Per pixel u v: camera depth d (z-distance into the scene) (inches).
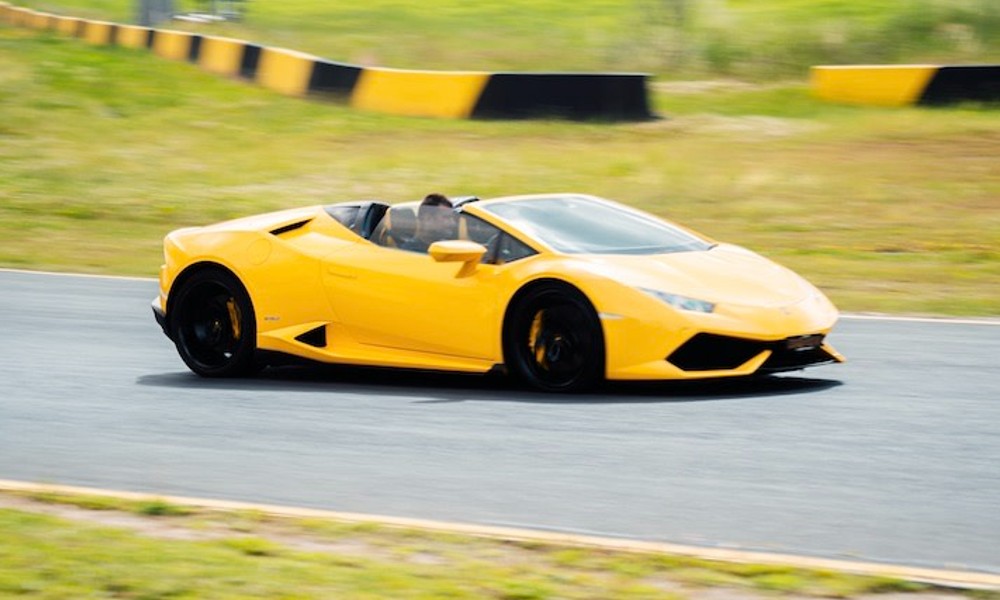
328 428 607.5
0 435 609.3
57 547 409.7
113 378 759.1
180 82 2282.2
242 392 709.9
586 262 660.7
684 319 630.5
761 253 1242.0
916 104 1946.4
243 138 1889.8
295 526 441.1
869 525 436.5
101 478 527.8
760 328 636.1
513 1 3346.5
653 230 730.2
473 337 676.7
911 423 589.0
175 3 3166.8
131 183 1649.9
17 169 1724.9
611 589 363.9
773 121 1883.6
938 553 405.1
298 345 731.4
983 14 2529.5
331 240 737.6
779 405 628.7
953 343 824.3
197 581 373.4
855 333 872.3
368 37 2795.3
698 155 1689.2
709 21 2603.3
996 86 1904.5
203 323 768.3
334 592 362.9
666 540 425.7
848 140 1749.5
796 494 476.1
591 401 641.0
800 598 359.3
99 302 1040.2
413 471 523.8
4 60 2445.9
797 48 2431.1
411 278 697.6
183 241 777.6
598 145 1756.9
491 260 683.4
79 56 2493.8
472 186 1539.1
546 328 661.9
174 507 464.4
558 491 487.5
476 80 1936.5
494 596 358.6
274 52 2241.6
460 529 432.8
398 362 703.1
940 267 1160.8
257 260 743.7
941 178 1529.3
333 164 1694.1
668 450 543.8
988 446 544.4
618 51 2453.2
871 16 2701.8
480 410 631.2
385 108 2018.9
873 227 1336.1
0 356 830.5
